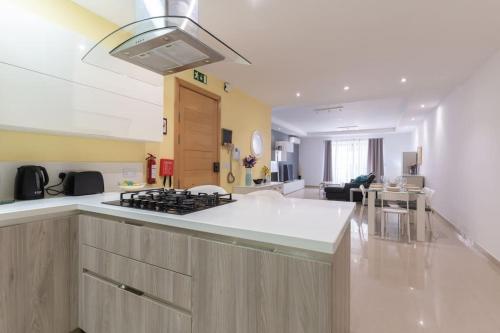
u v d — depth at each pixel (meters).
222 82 3.89
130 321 1.34
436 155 5.92
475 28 2.39
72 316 1.56
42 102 1.58
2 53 1.41
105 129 1.94
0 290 1.25
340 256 1.12
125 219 1.39
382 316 1.90
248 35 2.55
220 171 3.89
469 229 3.78
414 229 4.52
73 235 1.56
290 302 0.93
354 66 3.31
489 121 3.15
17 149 1.74
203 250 1.10
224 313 1.06
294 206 1.51
